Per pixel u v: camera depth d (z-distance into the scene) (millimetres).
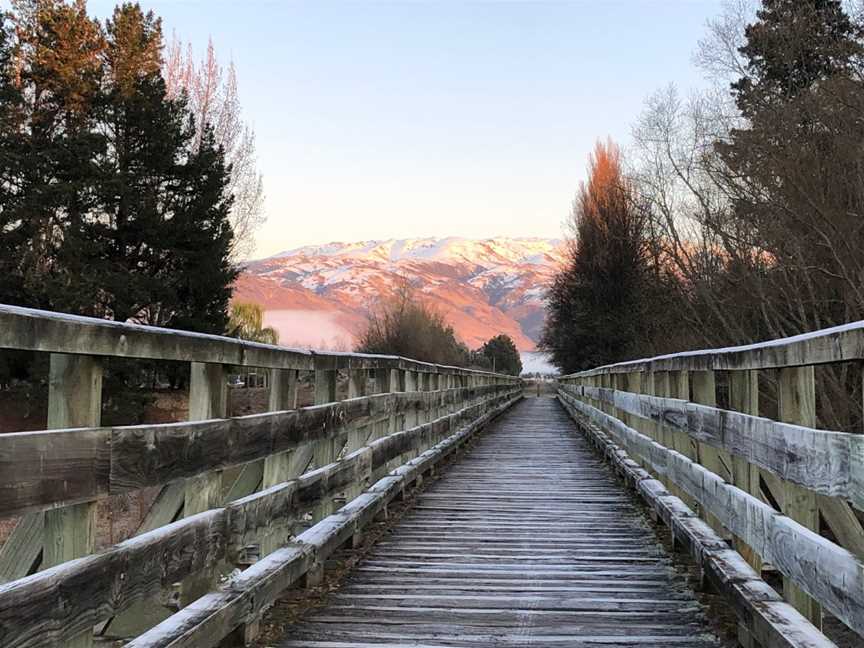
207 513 2828
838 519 2701
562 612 3740
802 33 13781
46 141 23938
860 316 12109
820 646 2342
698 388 4293
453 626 3527
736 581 3135
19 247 22844
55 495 1875
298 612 3717
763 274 15164
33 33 25234
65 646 1920
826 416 10680
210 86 29984
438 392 9953
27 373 19422
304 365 4004
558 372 47406
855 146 12109
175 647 2447
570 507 6816
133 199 23875
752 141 14281
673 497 5285
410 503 6992
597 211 32656
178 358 2518
